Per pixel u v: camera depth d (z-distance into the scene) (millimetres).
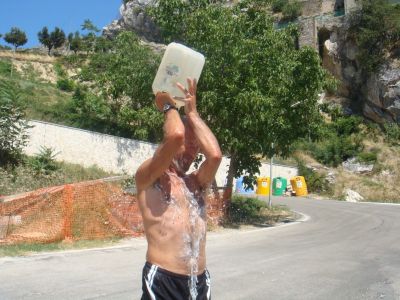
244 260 11773
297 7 61031
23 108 24797
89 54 57406
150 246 3318
